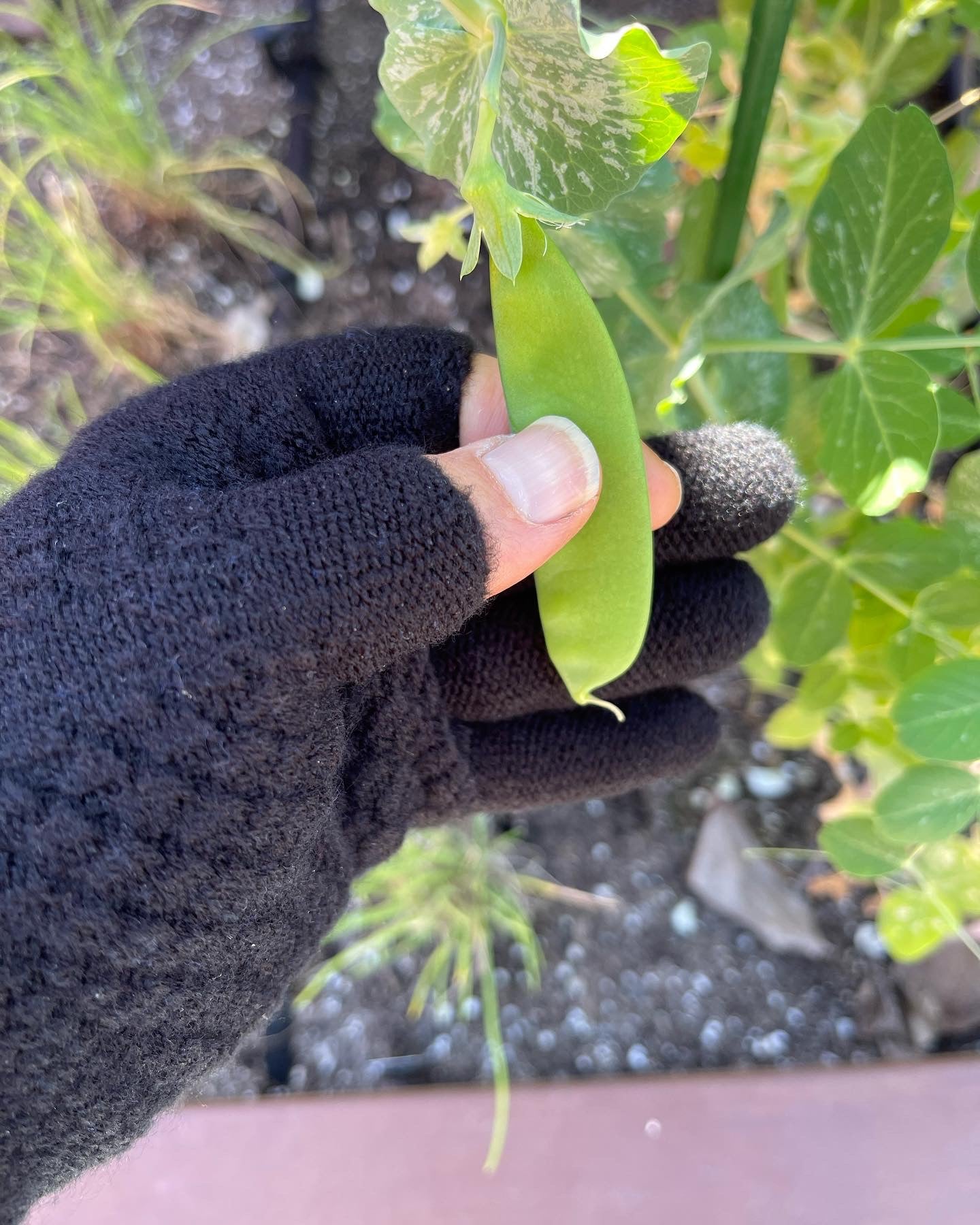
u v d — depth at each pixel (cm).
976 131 28
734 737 37
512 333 15
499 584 16
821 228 18
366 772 19
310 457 18
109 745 14
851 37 27
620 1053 33
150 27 39
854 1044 33
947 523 20
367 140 38
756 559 27
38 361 36
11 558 15
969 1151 29
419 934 34
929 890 24
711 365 23
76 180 35
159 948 15
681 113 14
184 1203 29
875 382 18
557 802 22
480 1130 31
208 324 37
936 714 18
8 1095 15
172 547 15
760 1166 29
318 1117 31
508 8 13
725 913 35
